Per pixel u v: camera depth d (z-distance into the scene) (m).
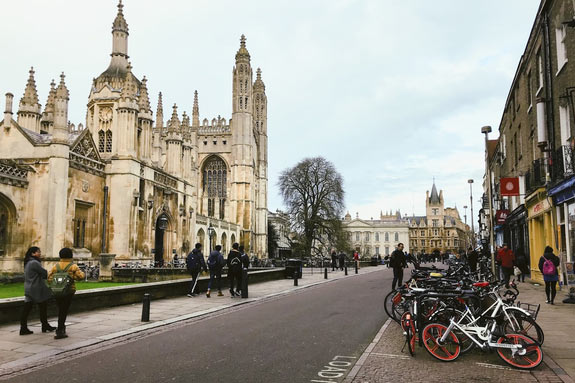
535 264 21.72
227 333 10.01
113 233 31.55
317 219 58.59
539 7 18.67
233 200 78.06
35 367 7.32
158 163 46.44
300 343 8.89
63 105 27.80
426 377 6.61
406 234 131.25
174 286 17.34
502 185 20.64
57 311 12.23
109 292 13.92
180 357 7.83
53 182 26.98
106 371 7.02
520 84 24.05
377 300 16.14
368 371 6.91
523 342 7.16
